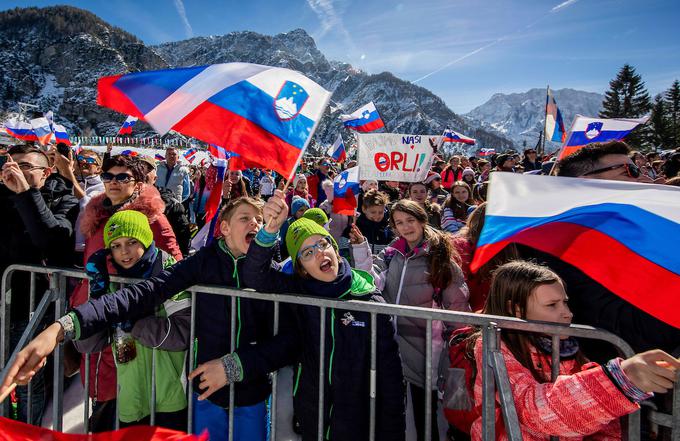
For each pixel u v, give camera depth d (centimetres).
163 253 227
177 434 141
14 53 14525
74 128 12725
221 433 201
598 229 149
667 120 4869
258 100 195
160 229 266
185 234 369
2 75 13512
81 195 352
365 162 469
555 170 229
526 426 144
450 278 253
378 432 188
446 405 198
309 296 183
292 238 196
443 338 241
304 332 197
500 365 152
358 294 194
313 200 802
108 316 172
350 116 757
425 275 256
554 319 161
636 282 142
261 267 181
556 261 192
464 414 198
